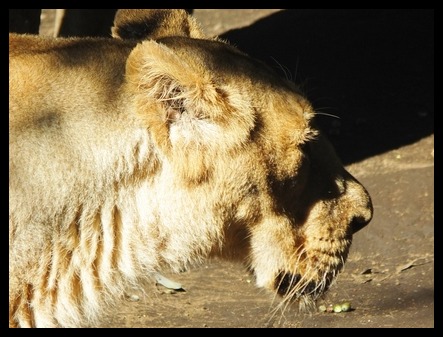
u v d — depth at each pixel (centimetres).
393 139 1897
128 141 801
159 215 824
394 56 2266
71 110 791
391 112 2019
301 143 881
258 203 870
